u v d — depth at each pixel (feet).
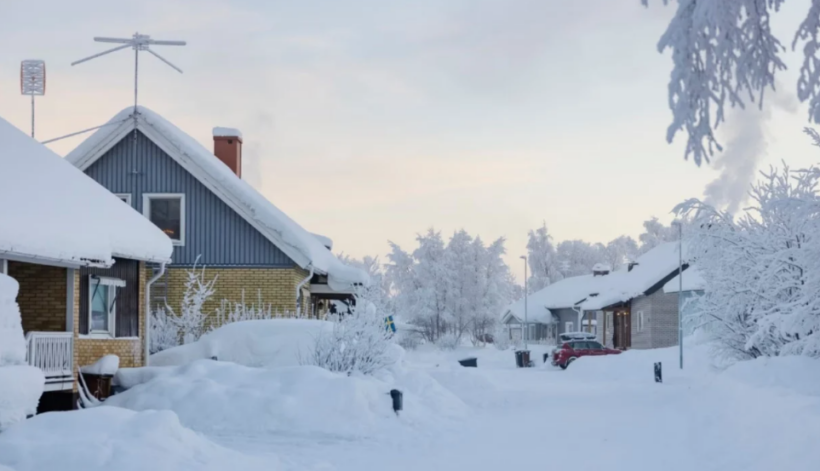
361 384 59.72
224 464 38.88
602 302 199.11
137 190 97.55
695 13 17.20
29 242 49.19
